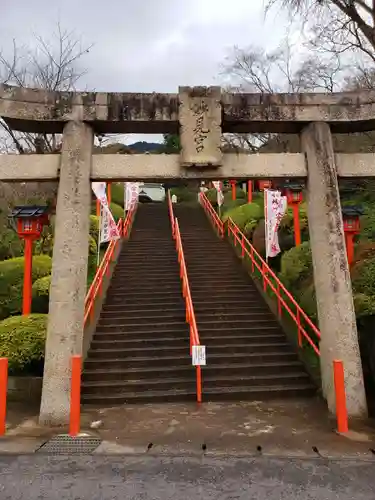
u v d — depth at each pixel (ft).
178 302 37.09
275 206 40.73
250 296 38.22
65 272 21.25
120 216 64.34
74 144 22.41
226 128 24.61
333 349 21.24
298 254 38.17
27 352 24.79
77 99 22.76
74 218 21.77
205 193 84.84
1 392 18.61
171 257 48.49
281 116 23.35
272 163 23.34
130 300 37.27
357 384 20.62
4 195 52.13
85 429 19.25
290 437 17.94
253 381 26.03
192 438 17.93
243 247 45.68
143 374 26.76
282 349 29.94
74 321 20.85
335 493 12.98
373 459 15.42
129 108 22.88
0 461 15.46
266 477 14.05
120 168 22.79
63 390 20.06
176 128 24.22
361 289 26.18
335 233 22.16
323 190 22.61
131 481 13.85
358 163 23.59
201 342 30.68
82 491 13.24
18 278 34.68
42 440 17.66
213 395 24.48
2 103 21.95
